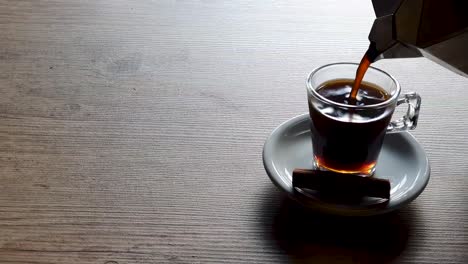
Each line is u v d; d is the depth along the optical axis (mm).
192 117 709
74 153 664
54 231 591
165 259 571
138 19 870
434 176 648
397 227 599
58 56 795
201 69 780
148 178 640
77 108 717
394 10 578
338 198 599
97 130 690
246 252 578
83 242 582
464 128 701
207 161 659
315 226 600
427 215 610
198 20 870
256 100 735
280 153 656
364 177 605
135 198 620
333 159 634
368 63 624
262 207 616
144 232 591
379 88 654
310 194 600
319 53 812
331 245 583
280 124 699
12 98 728
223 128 696
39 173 642
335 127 617
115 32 842
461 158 667
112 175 642
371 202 595
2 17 864
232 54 807
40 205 612
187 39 833
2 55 792
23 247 578
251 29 854
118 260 569
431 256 576
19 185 630
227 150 671
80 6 894
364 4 912
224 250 579
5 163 651
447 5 546
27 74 764
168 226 597
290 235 591
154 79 763
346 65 659
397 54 607
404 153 655
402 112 722
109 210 609
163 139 682
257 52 812
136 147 672
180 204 616
